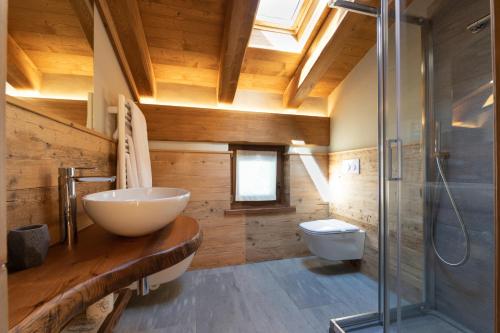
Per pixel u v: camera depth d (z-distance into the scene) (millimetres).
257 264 2393
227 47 1736
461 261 1310
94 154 1174
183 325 1471
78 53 1075
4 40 278
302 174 2637
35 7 792
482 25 1202
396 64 1455
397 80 1456
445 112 1384
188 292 1851
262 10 1987
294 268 2291
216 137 2342
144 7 1624
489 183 1189
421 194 1471
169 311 1608
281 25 2109
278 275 2145
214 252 2342
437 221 1432
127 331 1415
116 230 708
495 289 522
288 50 2139
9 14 684
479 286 1229
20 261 535
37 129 722
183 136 2266
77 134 996
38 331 385
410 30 1444
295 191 2615
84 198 732
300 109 2672
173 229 849
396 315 1412
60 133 858
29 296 436
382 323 1501
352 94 2330
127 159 1419
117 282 548
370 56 2102
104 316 1094
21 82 713
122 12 1422
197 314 1578
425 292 1442
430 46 1450
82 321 996
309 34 2020
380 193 1532
